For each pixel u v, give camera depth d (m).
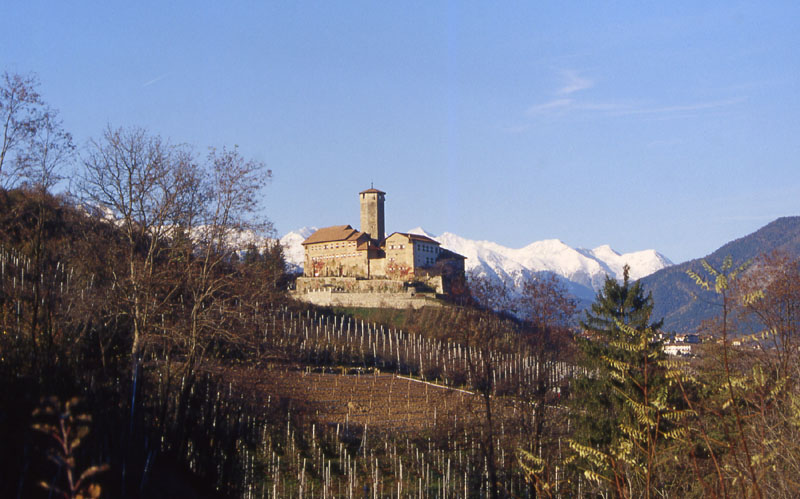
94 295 20.44
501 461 37.34
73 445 8.17
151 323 29.41
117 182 35.25
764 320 17.56
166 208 35.28
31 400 10.02
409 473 42.75
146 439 15.14
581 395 35.22
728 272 11.56
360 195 152.38
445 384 55.44
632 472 15.00
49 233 27.34
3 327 13.29
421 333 90.44
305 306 101.69
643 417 12.71
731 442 11.64
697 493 14.07
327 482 37.09
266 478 37.22
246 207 36.38
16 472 9.55
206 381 26.47
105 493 10.90
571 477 24.20
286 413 43.28
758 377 11.95
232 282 32.94
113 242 32.97
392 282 117.38
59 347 13.46
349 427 50.22
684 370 12.83
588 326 36.66
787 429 12.40
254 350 34.66
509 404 37.94
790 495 11.74
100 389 13.08
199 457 22.08
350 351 78.62
